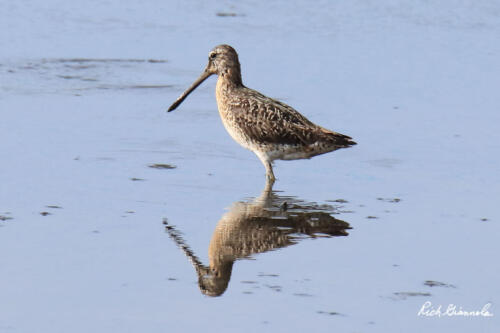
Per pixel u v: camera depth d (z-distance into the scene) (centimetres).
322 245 1132
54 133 1612
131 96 1914
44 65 2111
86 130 1647
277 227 1200
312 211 1274
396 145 1634
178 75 2103
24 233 1130
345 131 1716
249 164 1520
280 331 886
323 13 2738
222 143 1628
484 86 2052
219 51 1508
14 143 1537
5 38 2325
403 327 908
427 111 1855
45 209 1228
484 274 1045
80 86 1962
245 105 1459
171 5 2770
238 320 908
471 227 1212
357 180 1441
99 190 1326
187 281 1004
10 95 1850
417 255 1103
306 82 2056
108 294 959
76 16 2591
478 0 2906
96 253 1076
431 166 1515
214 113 1827
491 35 2553
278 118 1440
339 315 928
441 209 1291
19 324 882
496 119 1803
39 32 2408
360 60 2258
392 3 2864
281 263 1071
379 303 962
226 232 1171
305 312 933
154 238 1138
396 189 1392
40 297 945
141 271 1027
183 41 2391
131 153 1527
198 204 1291
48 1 2725
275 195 1352
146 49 2308
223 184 1397
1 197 1268
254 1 2845
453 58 2298
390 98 1947
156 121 1741
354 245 1137
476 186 1406
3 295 946
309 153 1454
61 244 1100
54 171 1402
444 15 2750
